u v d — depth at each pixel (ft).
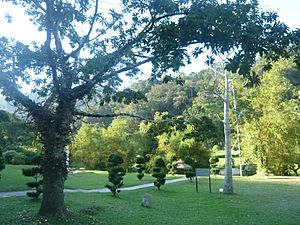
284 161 121.39
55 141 38.99
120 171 65.82
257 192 74.84
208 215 47.88
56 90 39.06
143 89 245.86
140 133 153.69
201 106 83.61
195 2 31.53
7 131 65.10
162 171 83.66
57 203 39.09
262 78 118.83
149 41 35.14
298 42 29.60
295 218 45.62
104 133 153.17
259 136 122.01
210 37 30.83
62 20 40.91
